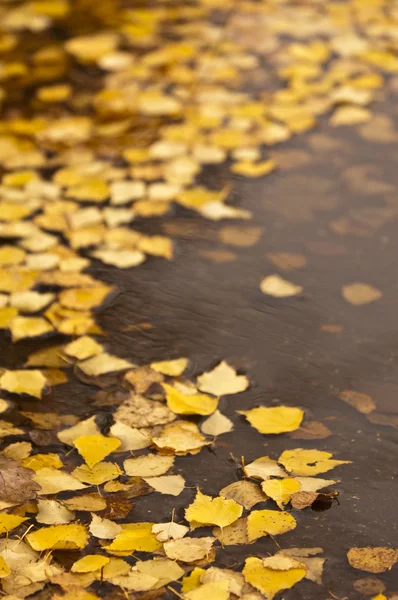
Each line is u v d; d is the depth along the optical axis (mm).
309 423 1978
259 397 2059
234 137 3156
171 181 2916
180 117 3283
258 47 3805
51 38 3926
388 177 2936
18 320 2293
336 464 1812
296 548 1653
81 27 4027
